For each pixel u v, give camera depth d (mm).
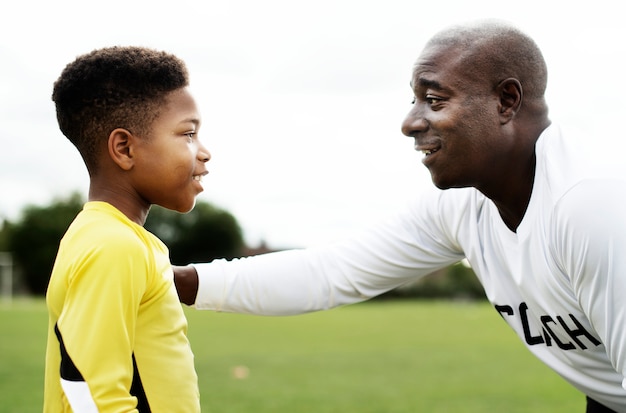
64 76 2381
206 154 2475
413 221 3158
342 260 3166
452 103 2598
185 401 2305
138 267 2184
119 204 2365
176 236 54031
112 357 2102
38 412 6773
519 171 2688
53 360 2287
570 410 7477
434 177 2689
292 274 3113
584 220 2418
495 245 2916
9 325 17062
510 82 2602
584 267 2453
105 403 2072
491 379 9711
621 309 2424
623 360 2494
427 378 9789
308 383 9227
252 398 8016
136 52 2381
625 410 2938
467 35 2625
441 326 19797
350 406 7582
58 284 2242
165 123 2357
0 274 44688
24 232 45531
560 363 2939
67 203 47156
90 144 2365
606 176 2443
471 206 2971
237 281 3057
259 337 15672
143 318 2250
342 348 13641
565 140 2623
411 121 2670
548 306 2746
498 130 2615
